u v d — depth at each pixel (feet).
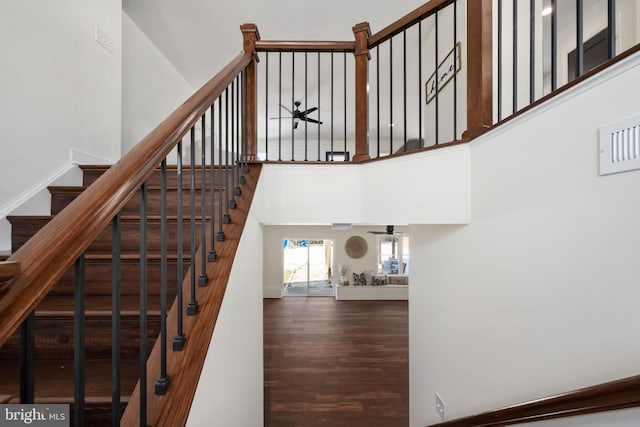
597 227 2.73
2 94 5.67
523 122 3.68
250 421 5.53
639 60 2.32
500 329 4.20
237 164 5.47
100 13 8.29
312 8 11.31
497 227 4.20
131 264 4.80
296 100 19.72
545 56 9.20
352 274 30.66
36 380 3.32
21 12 6.01
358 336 18.70
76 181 7.21
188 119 3.19
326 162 6.25
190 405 2.78
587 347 2.85
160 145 2.65
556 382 3.23
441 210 5.04
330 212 6.23
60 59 6.94
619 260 2.53
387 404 11.68
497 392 4.30
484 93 4.63
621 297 2.52
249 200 5.43
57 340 3.86
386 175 5.75
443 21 11.45
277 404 11.64
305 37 12.97
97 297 4.72
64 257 1.61
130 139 12.21
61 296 4.71
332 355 15.94
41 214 6.25
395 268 31.94
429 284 6.68
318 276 32.73
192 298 3.49
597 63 8.77
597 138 2.71
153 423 2.57
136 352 3.88
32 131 6.24
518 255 3.80
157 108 13.93
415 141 26.45
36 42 6.33
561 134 3.12
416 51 14.16
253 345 5.81
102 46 8.36
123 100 11.84
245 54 5.89
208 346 3.26
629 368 2.46
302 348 16.81
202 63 15.05
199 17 11.86
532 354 3.59
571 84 2.96
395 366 14.71
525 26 8.29
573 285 3.00
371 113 22.13
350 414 11.09
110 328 3.92
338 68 15.67
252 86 6.45
